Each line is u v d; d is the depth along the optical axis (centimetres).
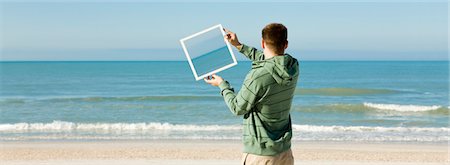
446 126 2258
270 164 378
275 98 366
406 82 6344
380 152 1394
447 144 1606
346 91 4288
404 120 2497
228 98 373
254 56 425
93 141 1658
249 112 381
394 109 2941
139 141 1653
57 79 7231
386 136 1800
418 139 1719
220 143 1600
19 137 1766
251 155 381
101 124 2102
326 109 2916
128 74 9031
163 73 9419
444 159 1277
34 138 1739
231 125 2086
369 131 1930
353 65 14762
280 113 377
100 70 11088
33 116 2716
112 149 1429
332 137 1766
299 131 1908
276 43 361
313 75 8288
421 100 3816
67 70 11131
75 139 1717
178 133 1878
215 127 2012
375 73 9044
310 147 1509
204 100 3562
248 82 360
